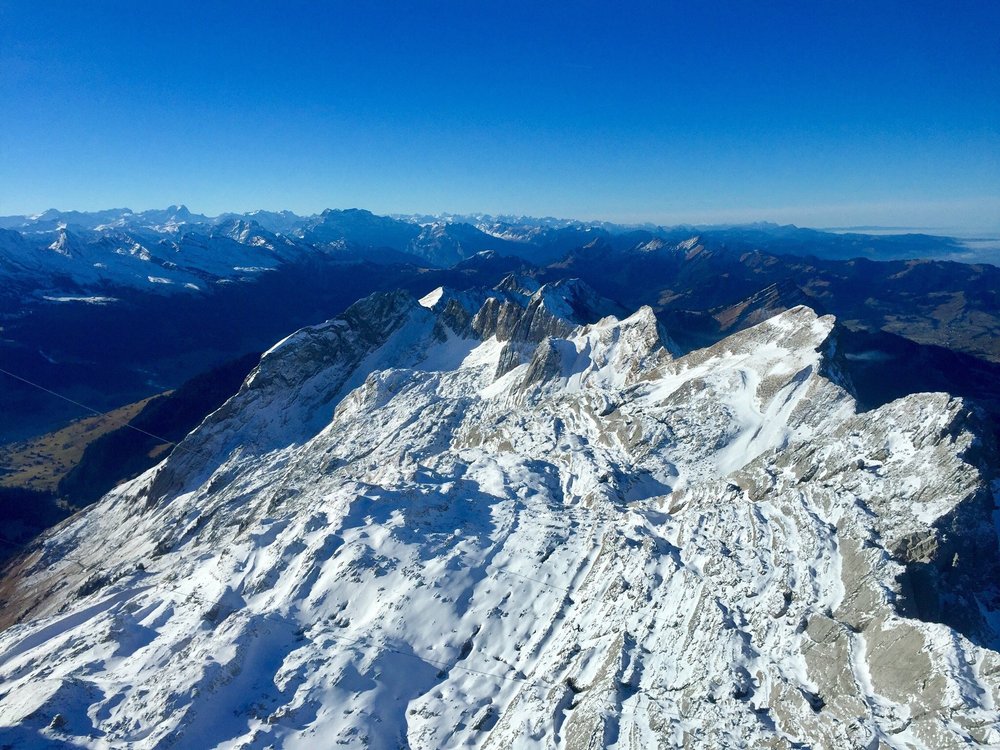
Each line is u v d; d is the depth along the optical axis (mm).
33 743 58938
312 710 62656
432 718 61875
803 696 44781
